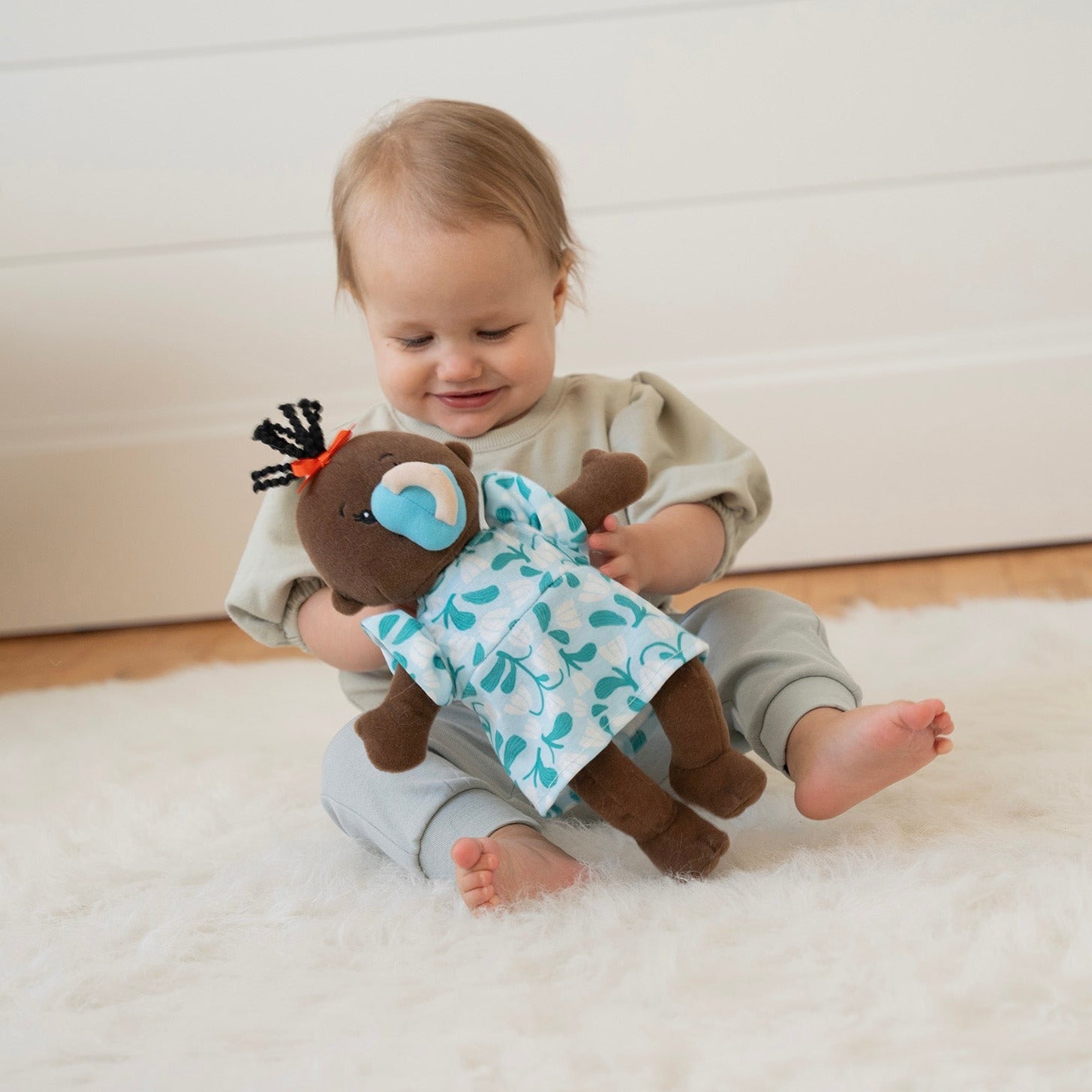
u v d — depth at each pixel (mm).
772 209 1904
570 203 1911
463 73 1883
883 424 1948
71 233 1935
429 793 852
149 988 725
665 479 1029
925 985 601
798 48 1854
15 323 1963
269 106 1896
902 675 1273
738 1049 569
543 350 961
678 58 1867
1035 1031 560
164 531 2021
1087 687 1161
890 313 1926
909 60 1847
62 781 1219
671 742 772
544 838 827
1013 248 1893
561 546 797
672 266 1928
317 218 1928
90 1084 607
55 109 1891
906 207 1892
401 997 658
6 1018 695
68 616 2049
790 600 973
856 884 730
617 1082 553
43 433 1996
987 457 1945
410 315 917
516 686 760
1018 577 1810
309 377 1981
